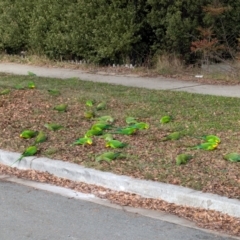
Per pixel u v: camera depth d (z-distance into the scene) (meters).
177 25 16.69
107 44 17.72
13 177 9.28
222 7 16.33
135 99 13.04
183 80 15.90
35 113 11.93
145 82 15.66
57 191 8.66
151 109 12.02
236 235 7.19
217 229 7.33
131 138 10.13
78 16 18.28
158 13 17.05
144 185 8.24
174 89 14.53
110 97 13.29
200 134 10.15
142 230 7.37
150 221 7.61
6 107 12.42
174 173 8.52
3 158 9.73
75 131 10.70
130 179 8.44
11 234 7.35
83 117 11.57
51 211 7.97
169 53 17.52
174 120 11.12
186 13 17.06
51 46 19.34
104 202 8.23
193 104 12.46
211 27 16.62
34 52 20.36
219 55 16.88
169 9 16.88
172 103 12.60
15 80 15.90
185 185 8.13
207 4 16.70
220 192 7.88
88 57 18.48
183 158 8.84
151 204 8.05
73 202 8.25
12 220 7.72
